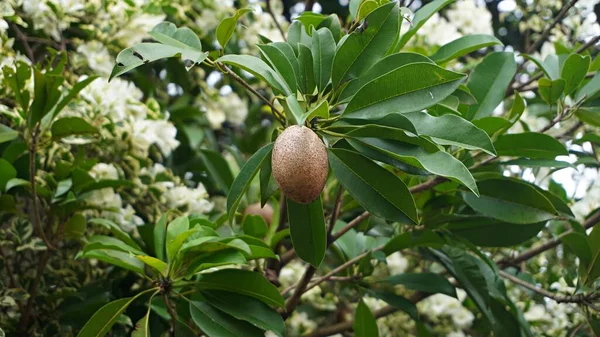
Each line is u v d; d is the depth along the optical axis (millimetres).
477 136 518
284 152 482
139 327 608
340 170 555
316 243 584
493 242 750
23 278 771
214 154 930
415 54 552
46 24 853
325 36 576
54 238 754
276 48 553
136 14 900
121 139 820
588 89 712
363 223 809
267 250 636
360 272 775
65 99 710
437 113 657
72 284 785
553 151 672
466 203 721
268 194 577
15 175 727
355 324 795
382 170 546
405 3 705
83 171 741
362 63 556
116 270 811
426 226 739
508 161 699
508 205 688
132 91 873
